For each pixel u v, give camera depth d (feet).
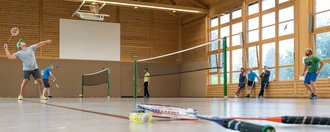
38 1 70.18
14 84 68.85
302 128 5.28
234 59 64.13
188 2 72.95
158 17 79.97
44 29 70.38
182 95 80.84
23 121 6.97
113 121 6.72
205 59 72.33
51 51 70.85
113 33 75.56
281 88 52.47
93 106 15.67
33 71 30.63
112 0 62.85
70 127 5.61
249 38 60.64
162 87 80.33
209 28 71.92
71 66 72.18
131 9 77.46
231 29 65.16
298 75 49.67
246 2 61.05
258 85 56.95
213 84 69.87
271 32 55.62
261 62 57.52
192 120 6.68
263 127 3.35
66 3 72.02
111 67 75.15
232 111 10.78
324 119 5.19
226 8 66.44
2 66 67.92
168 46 80.43
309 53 36.22
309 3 48.47
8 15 68.03
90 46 73.61
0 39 67.41
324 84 45.52
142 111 6.83
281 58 53.31
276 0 54.54
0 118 7.89
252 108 13.21
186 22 79.66
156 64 79.25
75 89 72.49
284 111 10.80
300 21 49.90
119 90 75.92
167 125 5.74
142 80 77.87
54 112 10.38
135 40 77.56
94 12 63.26
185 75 80.07
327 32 45.98
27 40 69.05
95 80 71.36
